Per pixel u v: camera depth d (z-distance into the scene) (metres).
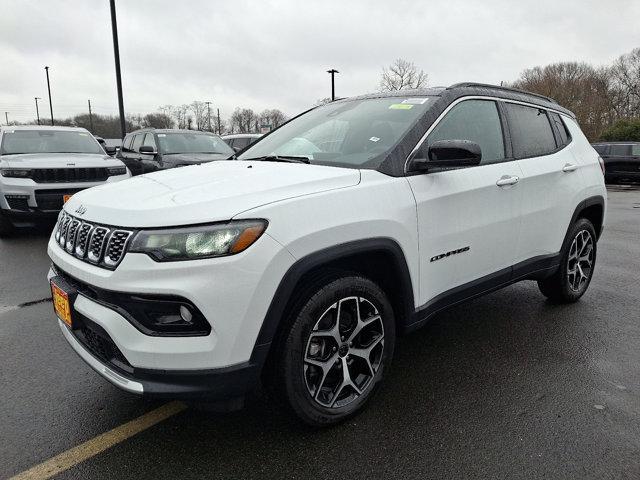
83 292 2.25
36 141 8.02
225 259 1.98
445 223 2.82
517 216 3.35
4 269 5.50
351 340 2.48
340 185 2.42
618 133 32.31
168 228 2.00
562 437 2.42
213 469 2.20
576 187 3.92
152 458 2.28
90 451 2.33
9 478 2.14
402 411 2.64
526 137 3.61
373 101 3.38
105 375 2.19
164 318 2.03
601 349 3.43
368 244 2.37
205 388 2.04
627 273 5.45
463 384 2.94
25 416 2.61
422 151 2.79
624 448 2.34
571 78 49.34
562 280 4.06
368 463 2.23
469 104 3.21
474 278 3.13
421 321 2.80
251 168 2.77
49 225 6.88
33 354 3.36
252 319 2.05
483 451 2.32
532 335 3.66
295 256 2.12
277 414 2.62
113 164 7.32
